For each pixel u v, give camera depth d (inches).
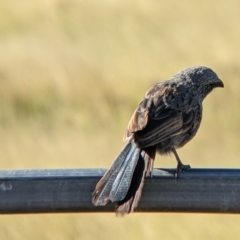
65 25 1206.3
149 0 1243.2
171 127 322.7
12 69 866.8
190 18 1161.4
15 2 1336.1
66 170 273.0
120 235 497.7
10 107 795.4
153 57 949.2
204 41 1016.9
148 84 834.2
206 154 652.1
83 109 781.3
